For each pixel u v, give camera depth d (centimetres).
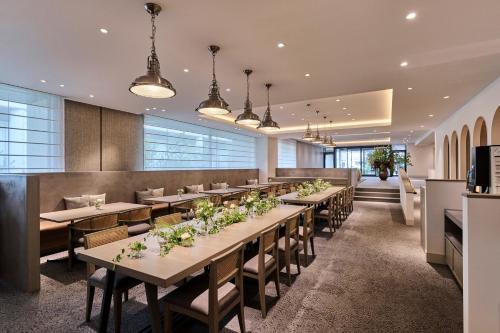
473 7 246
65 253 431
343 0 237
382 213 762
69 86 488
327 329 229
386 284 314
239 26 280
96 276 242
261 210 368
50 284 319
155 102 609
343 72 408
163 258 202
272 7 247
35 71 411
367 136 1322
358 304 270
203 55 351
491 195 189
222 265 192
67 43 317
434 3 240
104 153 659
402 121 842
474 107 539
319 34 296
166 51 340
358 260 393
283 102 597
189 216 521
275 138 1334
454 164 757
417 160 1778
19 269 306
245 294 292
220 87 486
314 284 315
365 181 1426
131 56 354
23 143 518
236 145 1165
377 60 364
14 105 505
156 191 694
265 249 259
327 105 748
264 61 371
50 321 244
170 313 202
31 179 303
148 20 269
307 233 390
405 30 288
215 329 184
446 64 364
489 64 362
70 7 246
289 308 262
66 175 530
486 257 190
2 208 327
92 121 634
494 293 189
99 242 250
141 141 749
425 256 404
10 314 255
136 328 233
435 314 251
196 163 947
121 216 405
